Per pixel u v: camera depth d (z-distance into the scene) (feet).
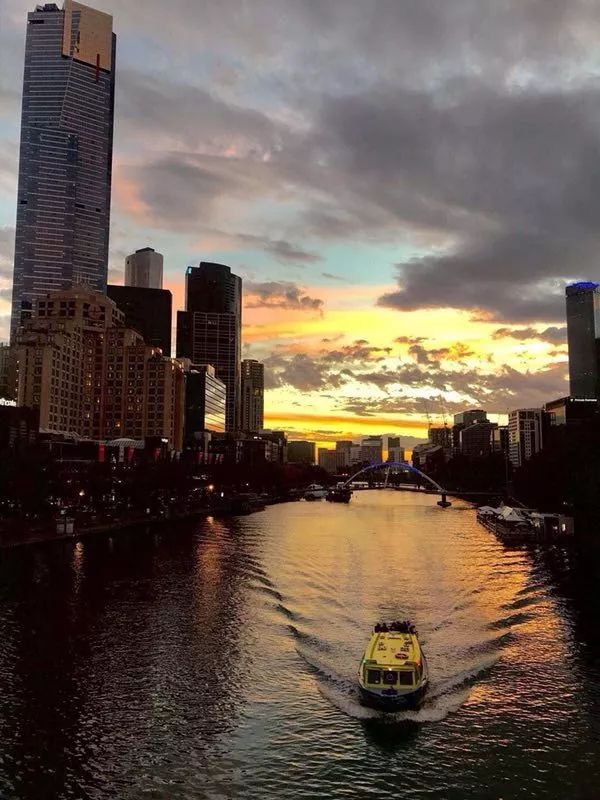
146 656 193.77
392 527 572.92
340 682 172.86
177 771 130.21
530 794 123.03
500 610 243.40
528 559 367.86
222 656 193.26
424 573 321.52
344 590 280.10
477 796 122.42
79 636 212.84
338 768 131.34
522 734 144.77
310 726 148.46
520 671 180.34
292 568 336.29
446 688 168.45
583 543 361.30
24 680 175.22
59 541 428.97
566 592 273.13
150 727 148.25
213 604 254.47
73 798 120.98
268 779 127.44
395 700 154.92
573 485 386.93
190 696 164.66
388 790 124.06
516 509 603.26
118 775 128.67
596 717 152.66
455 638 209.36
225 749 138.51
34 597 265.54
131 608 248.32
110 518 536.83
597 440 423.64
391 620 229.86
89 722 150.71
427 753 137.08
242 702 161.17
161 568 333.42
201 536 480.64
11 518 465.88
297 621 229.04
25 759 134.31
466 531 536.83
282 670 181.57
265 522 615.98
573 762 133.49
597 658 190.39
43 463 497.05
